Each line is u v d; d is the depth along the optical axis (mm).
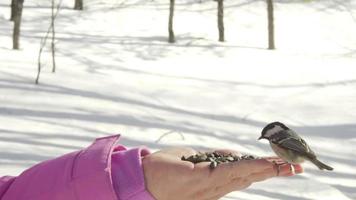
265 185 4676
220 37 9461
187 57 8477
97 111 5965
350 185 4918
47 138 5094
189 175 1736
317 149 5648
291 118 6387
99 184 1688
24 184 1773
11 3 9680
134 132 5527
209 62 8281
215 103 6629
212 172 1738
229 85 7289
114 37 9195
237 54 8758
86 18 10016
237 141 5621
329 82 7586
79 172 1704
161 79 7332
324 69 8172
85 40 8836
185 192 1741
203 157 1880
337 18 10695
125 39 9141
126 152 1812
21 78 6688
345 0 11320
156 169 1758
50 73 7043
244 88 7215
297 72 7977
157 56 8406
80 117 5750
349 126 6242
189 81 7355
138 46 8789
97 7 10656
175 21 10258
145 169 1769
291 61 8539
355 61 8750
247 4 11133
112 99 6379
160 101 6520
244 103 6719
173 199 1724
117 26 9844
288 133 2193
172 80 7336
